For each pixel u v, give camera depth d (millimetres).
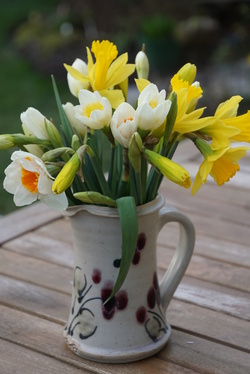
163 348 966
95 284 922
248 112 840
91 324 930
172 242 1318
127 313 926
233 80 3863
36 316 1049
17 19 5816
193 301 1092
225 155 845
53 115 3783
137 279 925
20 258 1239
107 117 843
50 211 1436
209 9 5094
